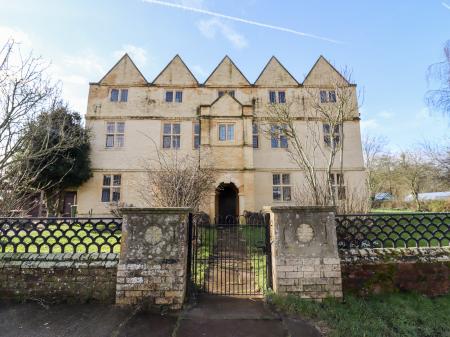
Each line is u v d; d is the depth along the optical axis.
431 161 19.69
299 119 18.44
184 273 4.54
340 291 4.48
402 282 4.72
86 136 15.75
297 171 18.09
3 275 4.48
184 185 10.64
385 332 3.54
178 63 19.48
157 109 18.66
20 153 8.47
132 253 4.40
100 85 18.69
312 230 4.68
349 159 18.05
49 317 3.90
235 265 7.06
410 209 30.30
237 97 19.17
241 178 16.16
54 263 4.52
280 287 4.51
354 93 17.95
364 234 5.09
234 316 4.07
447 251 4.90
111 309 4.18
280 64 19.70
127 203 16.69
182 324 3.79
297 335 3.52
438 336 3.52
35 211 15.30
